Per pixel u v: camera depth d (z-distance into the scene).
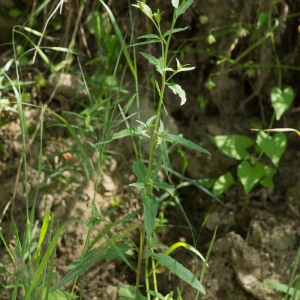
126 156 3.48
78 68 3.60
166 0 3.56
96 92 3.46
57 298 2.59
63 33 3.63
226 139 3.47
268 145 3.39
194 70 3.72
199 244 3.40
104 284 3.24
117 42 3.52
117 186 3.41
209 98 3.72
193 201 3.53
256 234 3.28
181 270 2.32
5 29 3.58
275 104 3.38
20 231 3.16
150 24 3.61
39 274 2.21
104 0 3.61
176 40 3.66
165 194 3.32
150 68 3.59
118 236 2.29
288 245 3.24
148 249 2.36
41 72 3.54
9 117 3.37
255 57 3.66
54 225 3.20
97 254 2.34
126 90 3.42
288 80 3.72
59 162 3.33
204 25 3.62
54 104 3.49
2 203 3.21
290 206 3.38
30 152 3.31
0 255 3.10
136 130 2.28
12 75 3.46
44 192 3.25
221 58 3.65
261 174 3.41
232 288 3.18
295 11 3.62
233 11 3.57
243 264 3.19
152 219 2.20
